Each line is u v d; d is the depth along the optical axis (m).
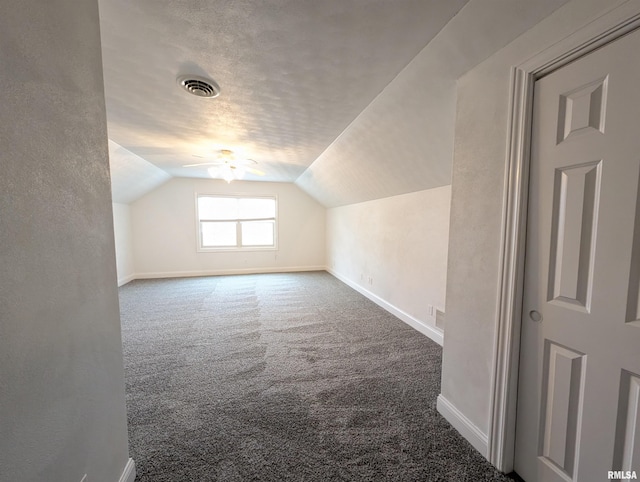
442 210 2.76
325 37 1.43
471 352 1.49
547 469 1.17
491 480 1.29
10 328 0.64
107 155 1.11
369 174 3.50
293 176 5.57
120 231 5.17
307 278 5.88
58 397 0.81
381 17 1.28
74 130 0.90
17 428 0.66
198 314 3.64
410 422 1.67
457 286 1.58
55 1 0.81
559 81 1.05
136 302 4.16
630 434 0.91
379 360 2.45
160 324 3.29
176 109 2.33
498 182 1.29
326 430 1.60
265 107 2.27
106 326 1.09
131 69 1.75
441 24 1.32
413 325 3.22
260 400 1.88
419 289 3.12
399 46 1.49
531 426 1.23
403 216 3.42
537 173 1.15
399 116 2.15
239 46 1.51
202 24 1.34
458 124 1.54
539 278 1.17
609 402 0.95
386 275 3.85
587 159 0.98
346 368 2.30
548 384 1.15
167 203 5.82
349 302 4.21
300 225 6.66
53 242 0.80
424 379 2.14
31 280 0.71
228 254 6.29
